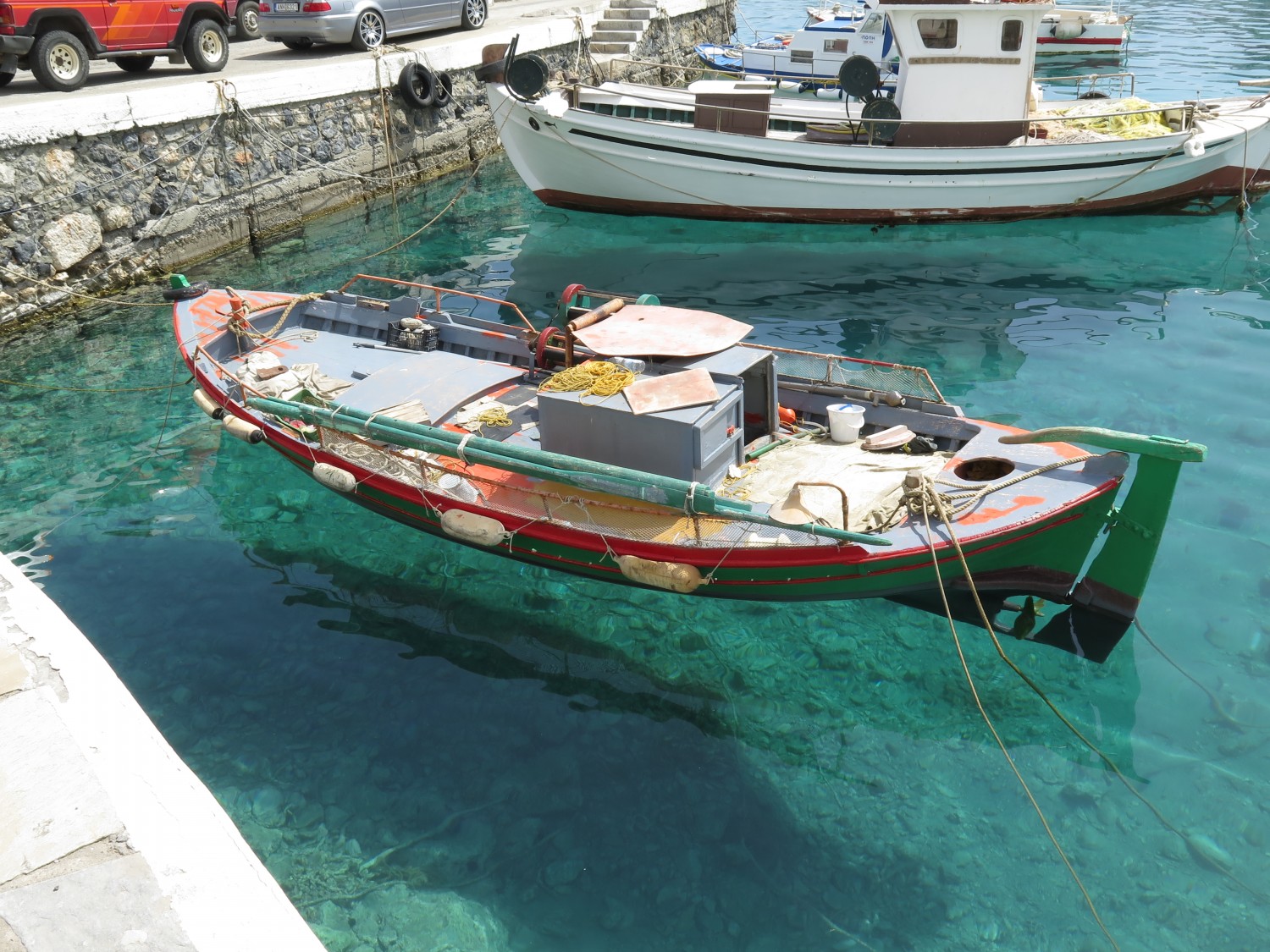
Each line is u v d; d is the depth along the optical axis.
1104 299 13.81
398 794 6.33
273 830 6.07
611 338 8.17
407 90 19.83
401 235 17.55
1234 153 17.00
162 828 4.52
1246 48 30.38
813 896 5.61
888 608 7.98
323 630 7.89
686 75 31.23
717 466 7.58
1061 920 5.42
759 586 7.29
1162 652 7.31
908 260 15.62
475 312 13.95
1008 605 7.93
